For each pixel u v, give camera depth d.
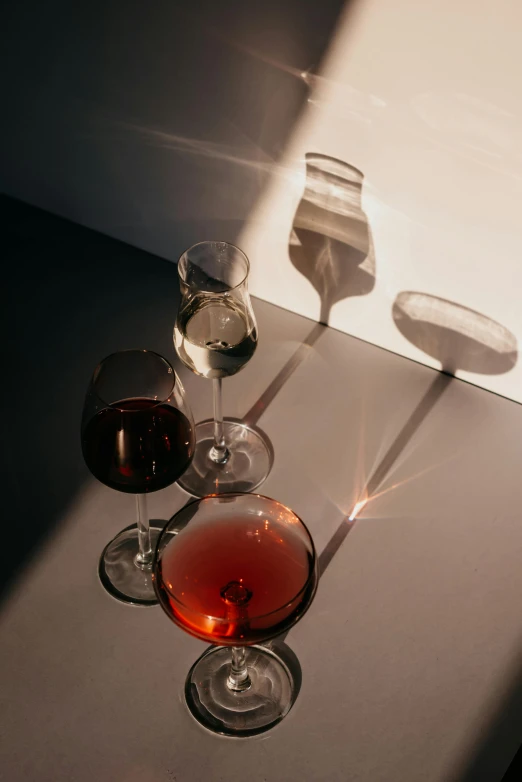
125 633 0.97
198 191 1.32
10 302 1.38
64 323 1.35
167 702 0.91
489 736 0.89
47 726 0.89
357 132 1.09
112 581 1.01
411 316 1.24
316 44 1.05
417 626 0.98
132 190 1.40
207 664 0.94
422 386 1.26
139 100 1.27
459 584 1.02
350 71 1.04
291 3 1.03
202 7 1.10
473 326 1.19
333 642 0.97
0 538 1.06
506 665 0.95
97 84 1.29
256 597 0.84
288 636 0.97
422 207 1.12
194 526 0.87
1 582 1.01
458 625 0.98
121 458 0.87
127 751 0.88
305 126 1.13
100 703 0.91
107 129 1.34
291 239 1.28
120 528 1.07
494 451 1.17
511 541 1.07
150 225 1.43
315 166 1.17
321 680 0.93
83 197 1.48
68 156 1.42
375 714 0.91
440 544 1.06
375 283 1.24
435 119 1.03
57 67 1.30
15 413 1.21
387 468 1.14
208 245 1.08
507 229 1.07
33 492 1.11
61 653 0.95
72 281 1.42
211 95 1.19
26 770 0.86
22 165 1.50
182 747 0.88
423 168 1.08
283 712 0.90
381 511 1.09
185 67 1.18
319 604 1.00
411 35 0.97
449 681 0.93
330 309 1.33
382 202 1.14
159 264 1.46
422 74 1.00
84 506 1.09
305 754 0.88
